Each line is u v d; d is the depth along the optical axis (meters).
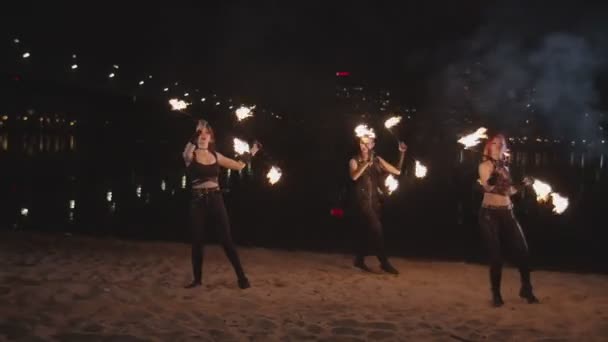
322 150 75.44
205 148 8.10
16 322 5.78
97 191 30.81
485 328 6.45
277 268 9.98
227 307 6.98
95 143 75.25
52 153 60.31
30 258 9.73
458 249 16.70
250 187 33.72
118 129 76.81
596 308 7.41
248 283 8.15
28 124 71.12
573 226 22.94
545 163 73.06
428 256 15.11
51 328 5.72
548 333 6.27
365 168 9.84
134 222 21.19
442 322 6.62
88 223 20.56
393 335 6.08
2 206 23.52
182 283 8.31
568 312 7.20
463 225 22.25
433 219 23.78
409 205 28.17
